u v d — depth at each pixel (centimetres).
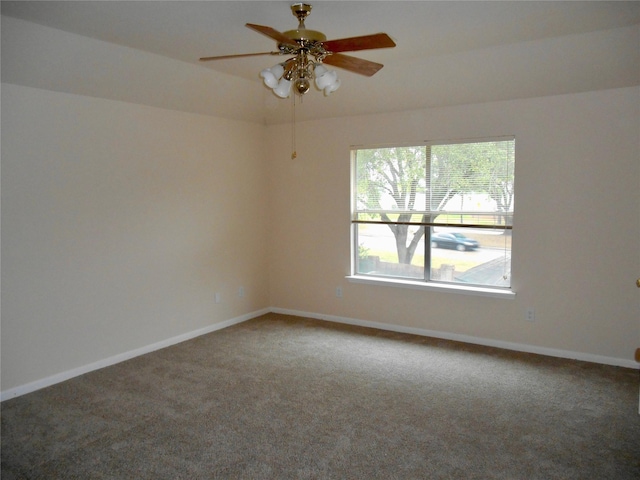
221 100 444
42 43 298
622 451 250
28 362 329
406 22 292
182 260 438
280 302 541
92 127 358
